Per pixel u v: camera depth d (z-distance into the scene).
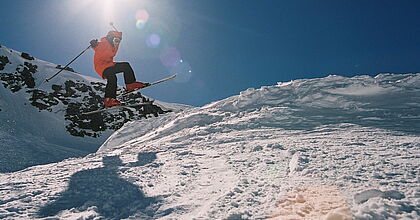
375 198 2.93
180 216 3.26
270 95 15.16
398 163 4.43
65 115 46.50
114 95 8.12
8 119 40.00
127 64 8.16
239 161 5.74
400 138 7.29
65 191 4.46
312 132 9.28
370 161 4.69
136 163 6.46
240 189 3.86
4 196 4.35
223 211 3.18
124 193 4.22
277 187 3.76
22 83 52.47
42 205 3.92
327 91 14.20
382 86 13.88
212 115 13.88
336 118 10.91
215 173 5.04
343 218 2.51
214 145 8.41
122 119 48.38
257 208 3.14
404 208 2.69
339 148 6.15
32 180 5.39
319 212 2.82
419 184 3.34
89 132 43.50
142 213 3.46
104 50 7.89
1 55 58.00
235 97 16.31
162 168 5.81
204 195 3.85
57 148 34.31
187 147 8.58
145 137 13.95
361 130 8.95
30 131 39.19
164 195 3.97
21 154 27.50
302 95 14.36
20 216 3.57
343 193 3.26
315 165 4.59
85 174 5.60
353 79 15.56
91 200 4.00
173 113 18.05
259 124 11.13
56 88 53.44
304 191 3.43
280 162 5.28
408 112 10.59
